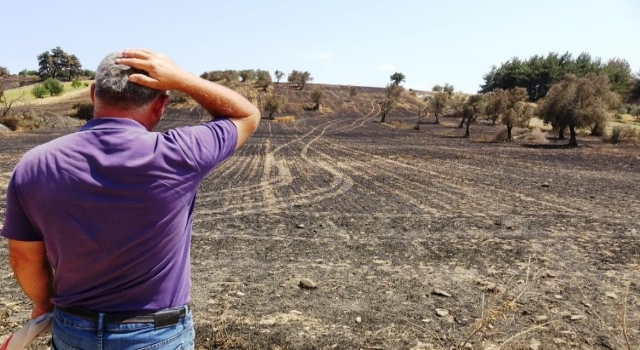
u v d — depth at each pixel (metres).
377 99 94.75
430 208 10.36
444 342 3.77
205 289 5.05
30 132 35.88
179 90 1.46
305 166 19.56
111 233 1.30
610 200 11.49
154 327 1.41
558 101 34.12
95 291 1.36
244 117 1.59
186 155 1.38
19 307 4.43
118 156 1.30
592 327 4.07
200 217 9.23
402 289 5.10
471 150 29.14
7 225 1.35
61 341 1.42
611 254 6.56
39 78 132.62
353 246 7.02
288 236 7.66
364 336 3.89
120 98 1.35
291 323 4.15
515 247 6.96
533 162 21.98
